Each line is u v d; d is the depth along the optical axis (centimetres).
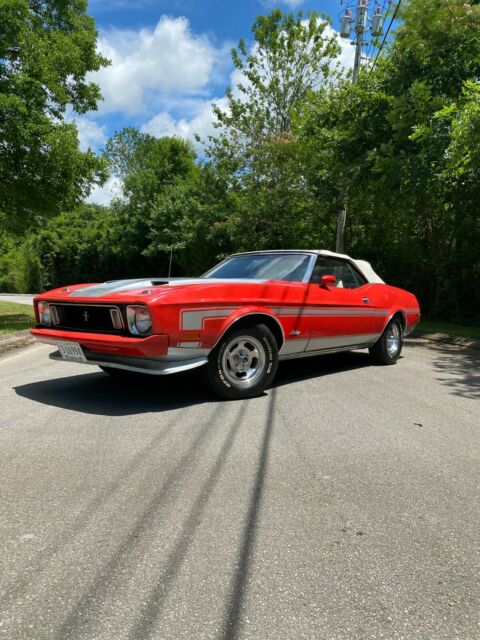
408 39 1091
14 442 354
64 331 470
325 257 600
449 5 1041
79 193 1312
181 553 218
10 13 1113
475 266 1327
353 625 176
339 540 231
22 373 618
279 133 2130
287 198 2005
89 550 219
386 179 1082
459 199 1200
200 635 170
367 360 741
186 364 436
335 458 332
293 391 523
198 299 433
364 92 1202
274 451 342
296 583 198
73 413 429
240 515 252
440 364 722
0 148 1145
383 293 675
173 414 427
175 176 3759
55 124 1193
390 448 354
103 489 279
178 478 295
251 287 480
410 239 1545
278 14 2394
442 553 222
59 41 1298
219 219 2505
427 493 282
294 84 2484
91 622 175
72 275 4094
